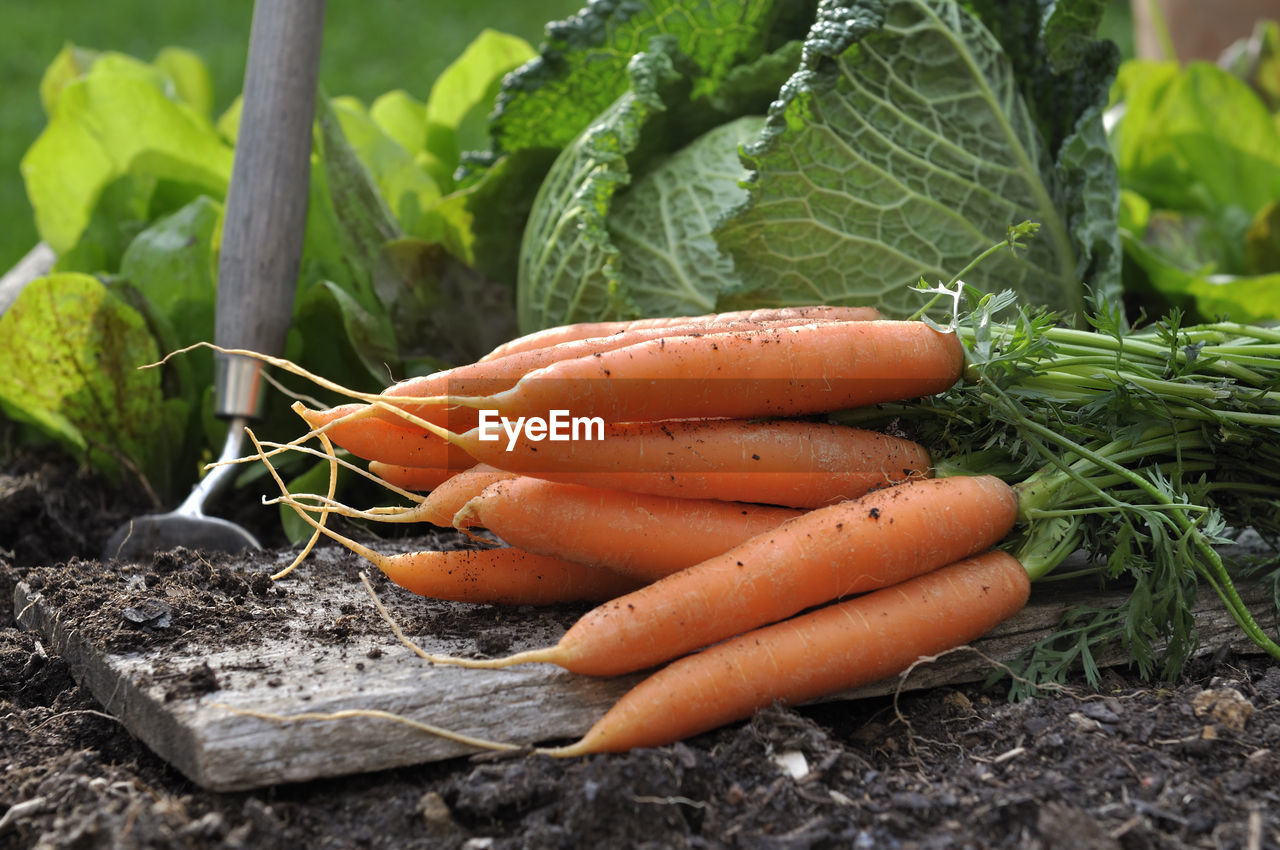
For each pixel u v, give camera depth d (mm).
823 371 821
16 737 794
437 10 3039
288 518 955
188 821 747
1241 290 1088
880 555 804
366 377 1030
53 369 992
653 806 753
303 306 1013
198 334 1039
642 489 820
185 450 1040
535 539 815
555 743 791
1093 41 986
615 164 974
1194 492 846
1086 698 812
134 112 1075
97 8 2873
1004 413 827
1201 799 761
